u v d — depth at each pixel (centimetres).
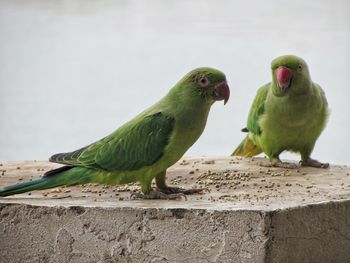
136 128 812
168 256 747
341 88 1583
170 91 832
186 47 1661
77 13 1680
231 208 733
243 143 1127
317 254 769
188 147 827
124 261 762
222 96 816
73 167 819
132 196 816
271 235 716
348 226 797
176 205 758
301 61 979
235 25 1638
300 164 1020
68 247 776
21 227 789
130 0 1678
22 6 1672
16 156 1491
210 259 734
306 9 1602
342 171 970
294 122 993
